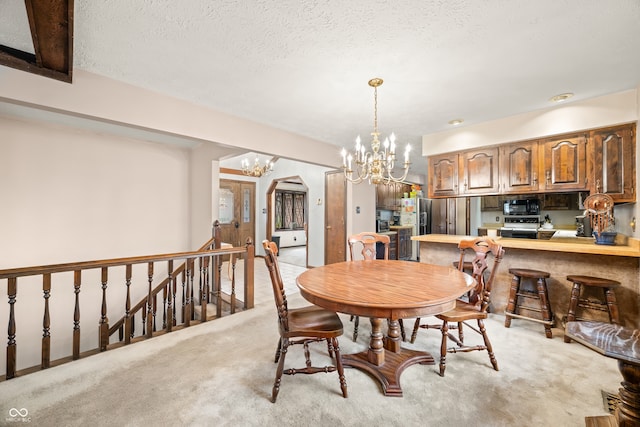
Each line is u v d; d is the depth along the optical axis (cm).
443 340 201
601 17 155
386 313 154
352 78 228
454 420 155
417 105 286
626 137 260
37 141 335
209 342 247
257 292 421
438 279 203
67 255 358
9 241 320
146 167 427
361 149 252
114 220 396
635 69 214
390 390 177
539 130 301
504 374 199
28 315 332
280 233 950
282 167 701
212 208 420
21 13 156
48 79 203
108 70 217
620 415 139
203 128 286
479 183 355
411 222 714
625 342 133
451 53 193
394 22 161
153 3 146
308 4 147
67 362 211
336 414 160
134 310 403
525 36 174
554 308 288
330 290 175
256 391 180
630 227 268
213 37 177
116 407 164
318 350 233
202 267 315
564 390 180
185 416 157
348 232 512
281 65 210
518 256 312
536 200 455
